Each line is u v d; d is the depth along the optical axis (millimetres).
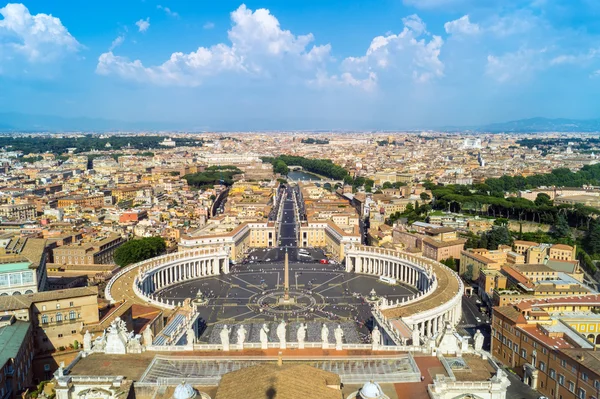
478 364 115625
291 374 94188
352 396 97938
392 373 111000
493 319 182125
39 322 159000
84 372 110812
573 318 181500
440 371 112500
